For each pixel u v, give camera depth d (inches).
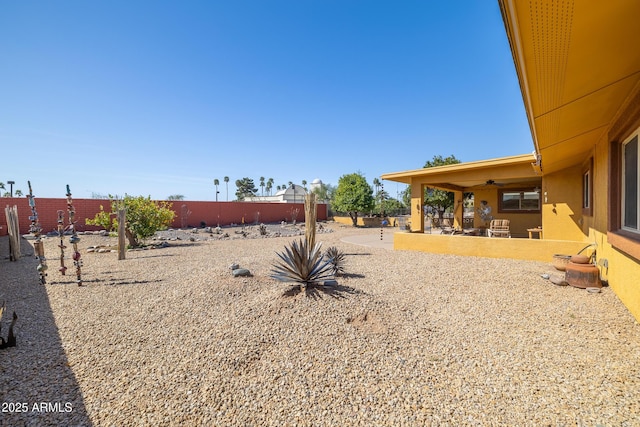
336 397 99.8
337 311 160.9
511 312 170.9
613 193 192.4
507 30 83.0
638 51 92.7
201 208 912.3
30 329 155.3
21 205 613.9
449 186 542.9
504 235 457.1
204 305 183.0
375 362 119.7
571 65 100.0
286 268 195.8
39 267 242.1
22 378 111.5
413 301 189.6
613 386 101.8
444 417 89.7
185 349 131.9
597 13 71.3
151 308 183.6
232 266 255.9
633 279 160.9
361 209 997.8
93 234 610.2
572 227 360.2
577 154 283.7
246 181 3275.1
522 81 112.3
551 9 70.3
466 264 299.6
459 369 114.7
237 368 117.0
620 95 140.0
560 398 96.7
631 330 142.9
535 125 166.2
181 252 418.9
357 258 346.9
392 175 479.8
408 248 400.8
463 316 165.9
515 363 118.2
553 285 220.8
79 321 165.2
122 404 97.4
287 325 148.3
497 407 93.4
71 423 88.8
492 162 375.2
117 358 125.7
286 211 1157.7
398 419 89.4
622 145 185.5
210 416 91.8
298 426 87.4
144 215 471.5
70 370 117.0
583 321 155.4
